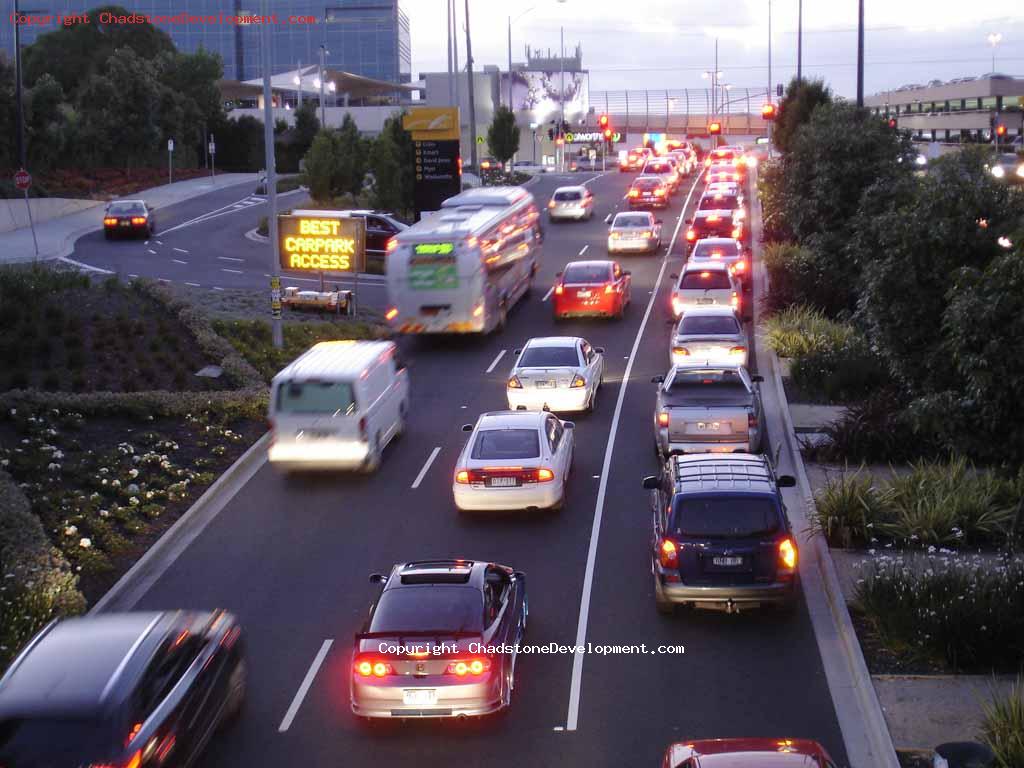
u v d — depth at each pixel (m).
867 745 11.30
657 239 45.81
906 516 16.77
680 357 24.97
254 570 16.91
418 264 30.72
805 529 17.12
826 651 13.49
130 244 50.84
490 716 12.19
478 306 30.72
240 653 12.48
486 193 35.97
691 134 130.00
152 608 15.64
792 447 21.06
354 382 20.47
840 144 35.16
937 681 12.42
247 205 66.00
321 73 88.88
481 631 11.53
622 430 23.12
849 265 31.50
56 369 26.11
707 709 12.21
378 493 20.12
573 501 19.16
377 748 11.63
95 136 75.50
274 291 29.11
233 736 11.96
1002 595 13.18
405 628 11.57
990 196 16.59
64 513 18.42
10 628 13.93
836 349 26.52
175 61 89.31
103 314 29.80
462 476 17.92
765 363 27.88
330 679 13.30
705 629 14.24
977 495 17.11
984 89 87.00
